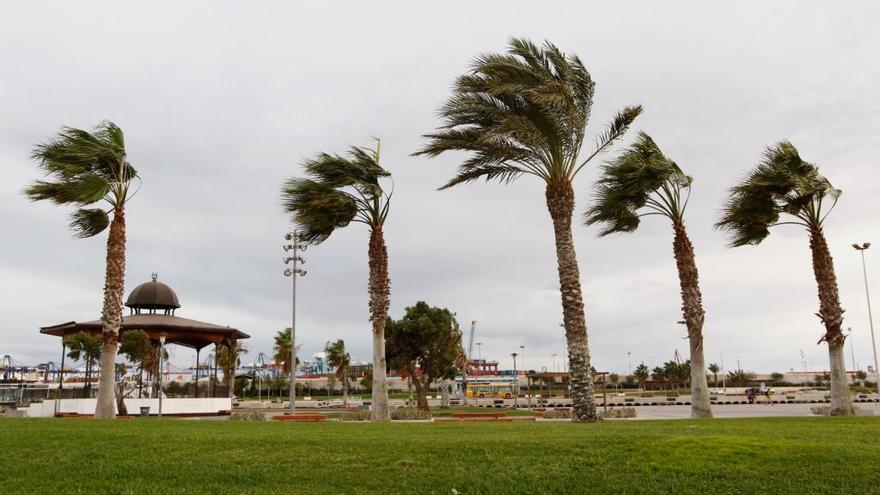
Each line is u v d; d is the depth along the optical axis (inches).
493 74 871.7
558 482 416.5
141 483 429.1
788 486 404.8
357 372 4840.1
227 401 1780.3
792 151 999.6
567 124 885.2
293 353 1700.3
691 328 987.3
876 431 577.0
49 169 950.4
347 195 1006.4
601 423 779.4
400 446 500.7
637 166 977.5
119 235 1020.5
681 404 2411.4
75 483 430.9
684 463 441.7
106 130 1021.2
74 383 2962.6
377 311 1008.9
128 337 1701.5
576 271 892.6
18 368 3742.6
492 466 446.9
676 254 1017.5
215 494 407.2
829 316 987.9
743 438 506.0
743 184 1029.2
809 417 874.8
